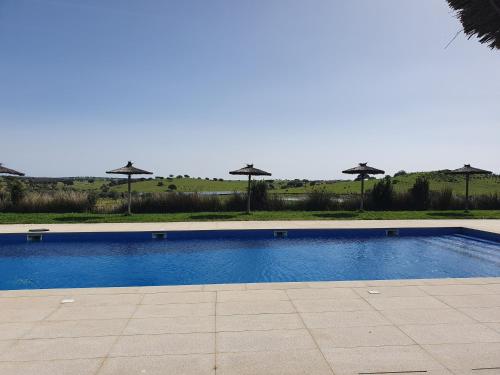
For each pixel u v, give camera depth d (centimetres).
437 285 541
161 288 525
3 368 297
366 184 3725
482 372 290
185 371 292
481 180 3669
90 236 1077
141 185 4434
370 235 1183
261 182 1788
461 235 1196
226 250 999
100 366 301
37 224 1250
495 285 541
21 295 491
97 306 449
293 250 1010
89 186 4506
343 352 325
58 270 817
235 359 313
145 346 338
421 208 1823
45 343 345
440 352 326
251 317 412
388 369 295
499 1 218
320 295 493
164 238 1107
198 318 409
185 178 5294
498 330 376
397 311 431
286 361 309
